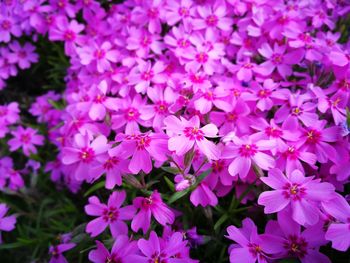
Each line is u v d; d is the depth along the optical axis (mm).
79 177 109
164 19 144
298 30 133
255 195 110
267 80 120
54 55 182
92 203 106
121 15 151
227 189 110
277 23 137
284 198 89
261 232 111
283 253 89
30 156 152
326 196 87
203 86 123
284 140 107
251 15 145
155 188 120
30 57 169
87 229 103
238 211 111
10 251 149
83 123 124
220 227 115
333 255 103
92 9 161
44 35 165
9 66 169
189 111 119
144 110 119
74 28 155
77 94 135
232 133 101
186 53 133
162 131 108
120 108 123
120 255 92
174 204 114
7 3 161
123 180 117
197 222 118
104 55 139
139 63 134
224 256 112
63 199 153
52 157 164
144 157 96
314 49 129
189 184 96
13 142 154
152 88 121
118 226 102
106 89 124
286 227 90
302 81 126
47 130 166
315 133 106
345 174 103
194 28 141
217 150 96
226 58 145
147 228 97
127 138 98
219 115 116
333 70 119
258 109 121
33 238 138
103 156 106
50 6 160
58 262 109
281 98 115
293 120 109
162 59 138
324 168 108
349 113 101
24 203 158
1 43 180
